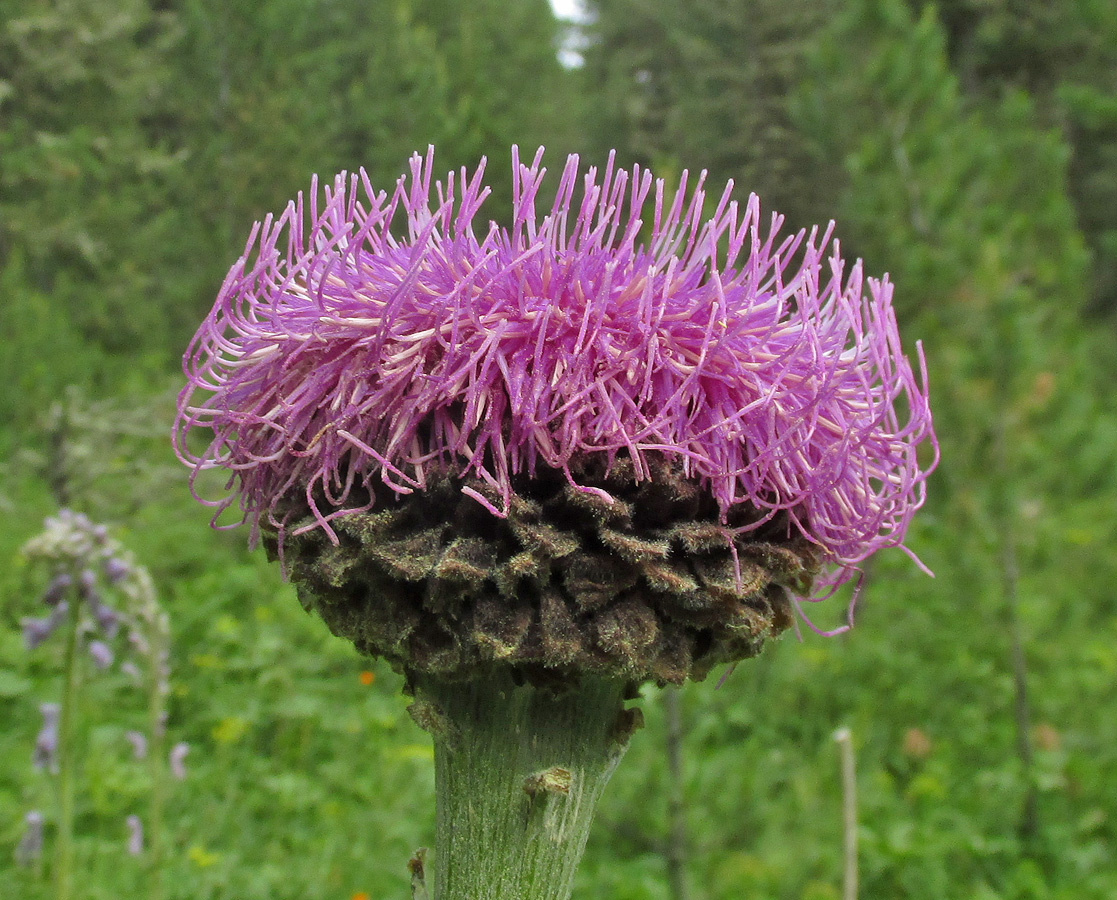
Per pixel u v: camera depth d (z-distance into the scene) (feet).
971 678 21.86
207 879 14.56
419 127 38.01
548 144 64.95
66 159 52.24
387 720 20.06
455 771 4.82
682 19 79.82
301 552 4.70
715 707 14.46
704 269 4.81
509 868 4.71
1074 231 23.31
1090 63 52.47
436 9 57.82
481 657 4.34
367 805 17.93
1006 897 17.35
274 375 4.79
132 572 10.16
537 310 4.45
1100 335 38.19
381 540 4.39
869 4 25.30
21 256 46.19
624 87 80.53
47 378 38.11
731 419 4.39
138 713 19.76
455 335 4.31
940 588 22.70
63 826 9.67
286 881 15.35
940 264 21.04
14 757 17.35
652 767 14.07
